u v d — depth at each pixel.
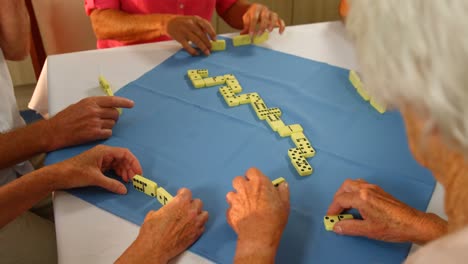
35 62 2.16
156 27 1.53
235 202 0.86
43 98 1.45
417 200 0.92
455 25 0.37
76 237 0.85
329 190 0.95
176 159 1.03
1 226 0.90
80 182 0.93
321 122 1.15
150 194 0.94
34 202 0.92
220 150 1.06
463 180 0.50
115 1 1.66
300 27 1.63
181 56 1.46
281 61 1.43
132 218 0.89
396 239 0.81
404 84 0.41
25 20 1.43
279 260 0.80
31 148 1.05
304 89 1.29
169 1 1.70
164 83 1.32
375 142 1.08
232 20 1.79
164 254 0.79
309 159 1.03
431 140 0.47
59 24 1.90
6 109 1.30
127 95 1.26
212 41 1.49
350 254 0.81
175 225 0.82
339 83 1.32
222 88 1.27
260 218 0.81
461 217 0.52
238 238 0.81
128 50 1.49
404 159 1.03
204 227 0.86
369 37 0.44
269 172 0.99
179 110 1.20
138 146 1.07
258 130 1.12
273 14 1.58
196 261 0.80
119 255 0.82
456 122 0.39
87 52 1.47
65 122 1.07
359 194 0.84
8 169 1.24
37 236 1.17
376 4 0.43
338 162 1.02
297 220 0.87
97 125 1.08
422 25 0.39
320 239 0.84
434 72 0.39
